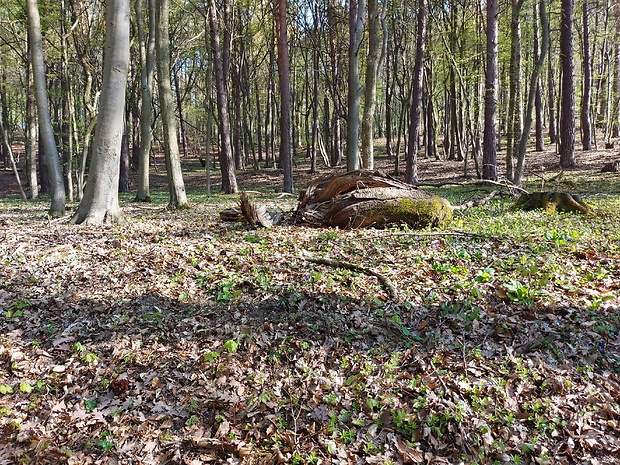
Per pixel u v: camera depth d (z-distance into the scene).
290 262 6.99
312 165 31.36
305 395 4.11
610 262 6.46
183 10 25.03
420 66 20.98
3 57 24.86
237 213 10.98
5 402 4.14
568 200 11.04
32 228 9.97
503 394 3.87
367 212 9.55
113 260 7.38
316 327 5.05
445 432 3.60
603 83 32.41
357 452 3.49
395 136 42.84
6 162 41.47
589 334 4.63
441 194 17.95
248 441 3.65
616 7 29.22
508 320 4.97
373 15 15.61
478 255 7.02
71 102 20.38
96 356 4.75
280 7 20.30
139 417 3.94
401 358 4.51
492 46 19.75
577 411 3.68
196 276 6.64
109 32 9.95
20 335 5.20
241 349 4.79
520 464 3.28
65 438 3.76
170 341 5.01
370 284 6.08
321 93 42.34
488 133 20.22
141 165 18.52
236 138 36.00
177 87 35.72
